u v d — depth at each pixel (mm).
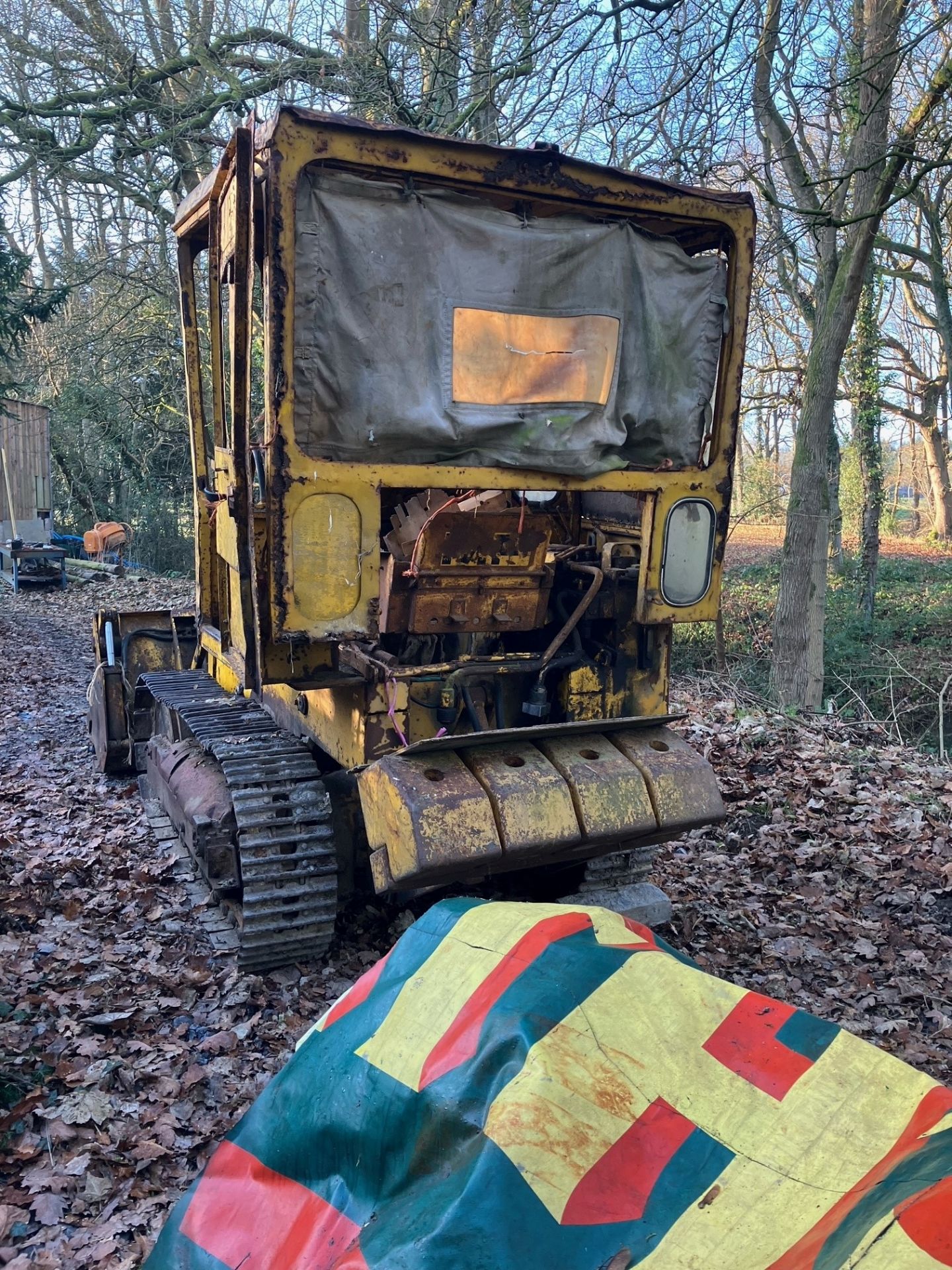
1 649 13102
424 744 3781
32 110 15023
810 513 12016
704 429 4559
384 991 2143
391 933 4777
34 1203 3119
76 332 22656
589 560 4797
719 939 5000
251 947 4324
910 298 26562
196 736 5113
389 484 3832
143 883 5375
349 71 12406
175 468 25141
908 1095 1783
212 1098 3678
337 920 4848
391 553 4148
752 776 7469
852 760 7871
